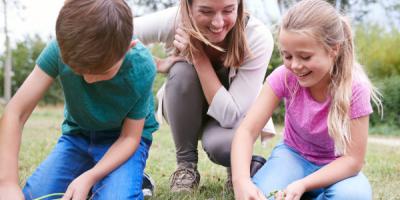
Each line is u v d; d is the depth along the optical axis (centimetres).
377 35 1382
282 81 220
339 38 196
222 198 241
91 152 222
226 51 247
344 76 203
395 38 1343
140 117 211
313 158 224
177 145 262
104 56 166
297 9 194
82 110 207
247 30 249
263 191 210
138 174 212
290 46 191
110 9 166
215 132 251
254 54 249
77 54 164
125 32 169
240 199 198
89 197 217
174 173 262
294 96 218
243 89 250
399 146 624
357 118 205
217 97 244
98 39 163
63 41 166
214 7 221
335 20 195
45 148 402
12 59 1516
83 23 163
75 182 197
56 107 1337
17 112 199
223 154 245
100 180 207
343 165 204
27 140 453
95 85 199
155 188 261
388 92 1109
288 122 230
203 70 246
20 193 193
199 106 256
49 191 212
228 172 259
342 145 205
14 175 195
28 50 1541
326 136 215
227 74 262
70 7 167
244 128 217
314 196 222
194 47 240
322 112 212
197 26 232
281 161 222
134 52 200
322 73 196
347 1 1367
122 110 206
